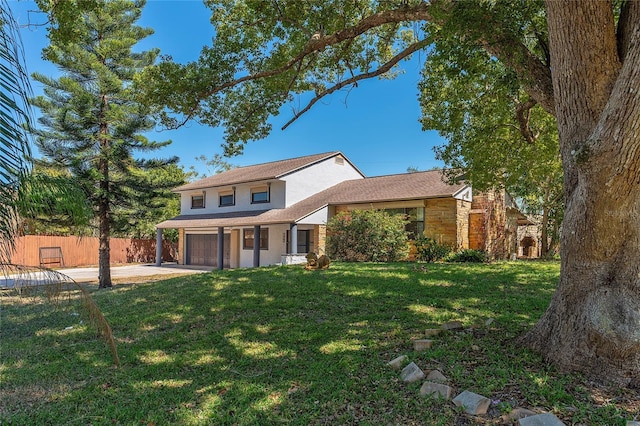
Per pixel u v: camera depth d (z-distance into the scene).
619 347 3.40
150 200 14.77
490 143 10.80
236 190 22.59
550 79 4.68
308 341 5.26
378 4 8.29
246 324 6.16
